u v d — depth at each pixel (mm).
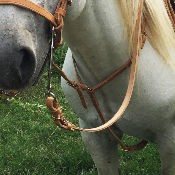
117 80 1397
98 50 1315
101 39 1292
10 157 2572
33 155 2588
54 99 1155
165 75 1428
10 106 3525
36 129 3074
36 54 998
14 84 958
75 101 1591
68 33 1245
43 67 1077
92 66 1376
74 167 2471
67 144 2820
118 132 1616
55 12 1031
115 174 1817
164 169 1638
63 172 2445
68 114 3430
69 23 1189
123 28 1311
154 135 1570
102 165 1751
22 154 2607
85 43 1280
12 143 2811
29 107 3527
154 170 2428
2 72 924
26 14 960
